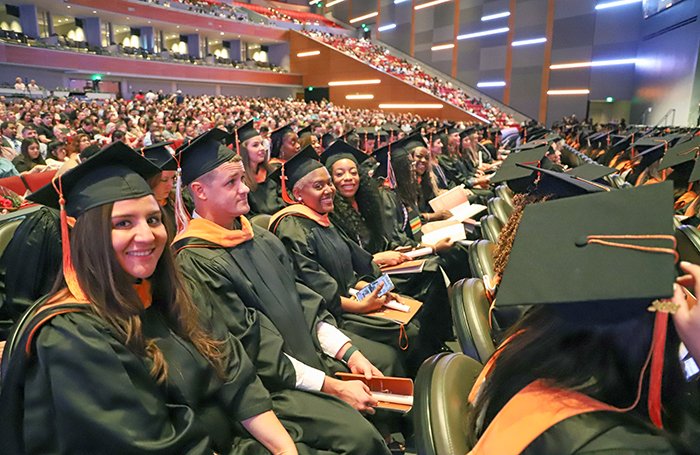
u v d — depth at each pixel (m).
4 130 9.88
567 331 0.87
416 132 4.95
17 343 1.29
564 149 10.14
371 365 2.35
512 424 0.86
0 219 3.12
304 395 2.03
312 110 27.20
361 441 1.91
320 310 2.54
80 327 1.28
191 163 2.18
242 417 1.66
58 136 10.16
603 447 0.76
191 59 32.47
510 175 3.36
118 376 1.29
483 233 3.33
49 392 1.26
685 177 4.73
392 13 38.84
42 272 2.51
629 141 9.11
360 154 3.64
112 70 26.98
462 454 0.99
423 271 3.56
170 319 1.57
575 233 0.94
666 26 20.25
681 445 0.80
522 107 29.56
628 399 0.84
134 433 1.28
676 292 0.78
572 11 26.16
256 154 4.61
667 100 20.25
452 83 33.94
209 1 37.50
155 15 30.08
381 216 3.79
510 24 29.34
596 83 25.67
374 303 2.83
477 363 1.29
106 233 1.33
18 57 22.73
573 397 0.84
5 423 1.28
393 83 32.12
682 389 0.87
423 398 1.09
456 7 32.78
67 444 1.25
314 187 2.95
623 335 0.82
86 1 26.66
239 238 2.23
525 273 0.92
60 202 1.35
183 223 2.25
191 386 1.51
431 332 3.58
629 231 0.89
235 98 28.77
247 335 2.02
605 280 0.83
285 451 1.66
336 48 35.81
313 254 2.87
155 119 16.08
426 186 5.23
